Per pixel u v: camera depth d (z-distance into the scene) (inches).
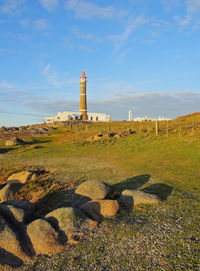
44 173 852.0
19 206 405.4
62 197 550.6
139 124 2524.6
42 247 297.1
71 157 1157.1
